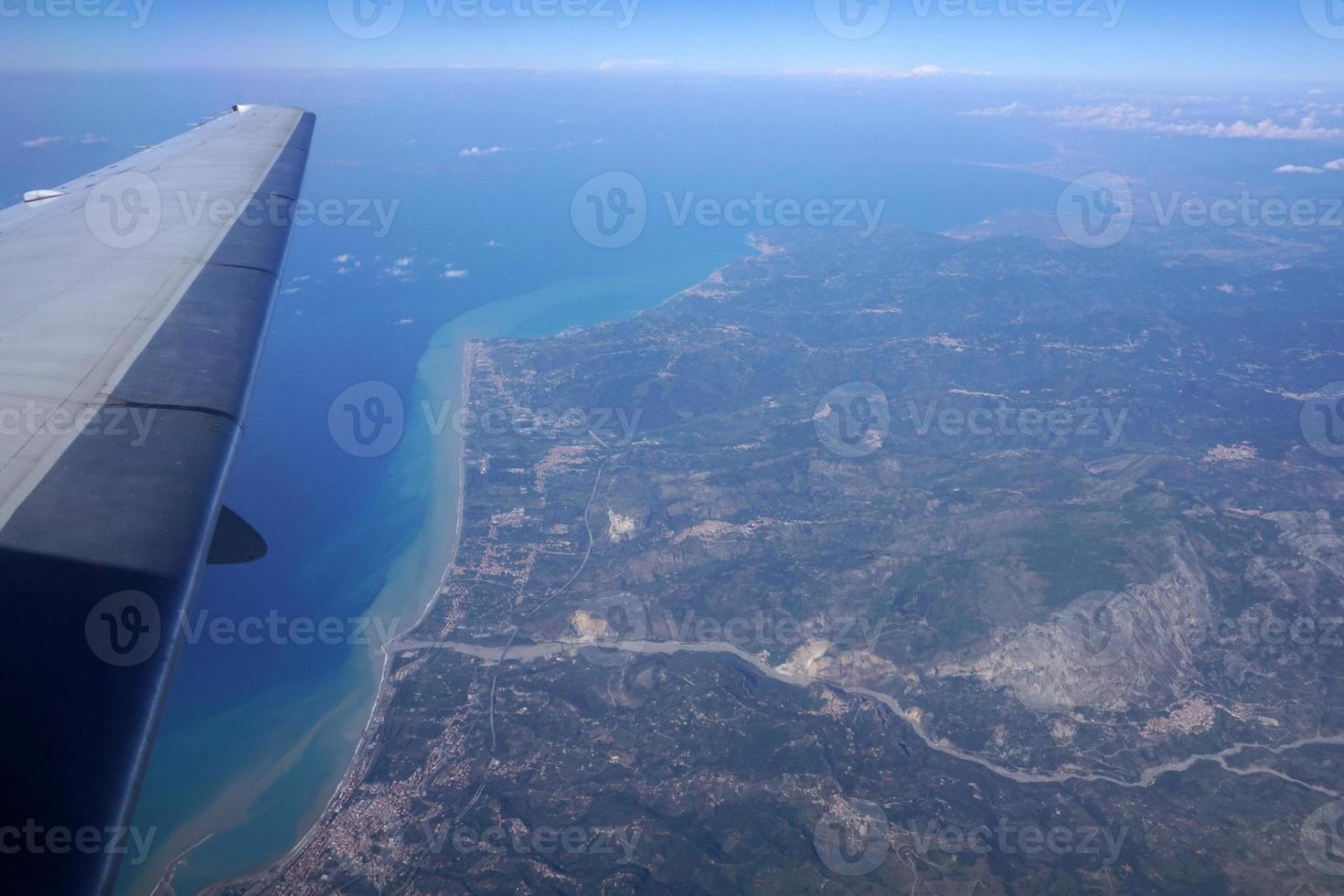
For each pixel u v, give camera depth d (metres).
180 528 4.86
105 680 3.60
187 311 8.17
